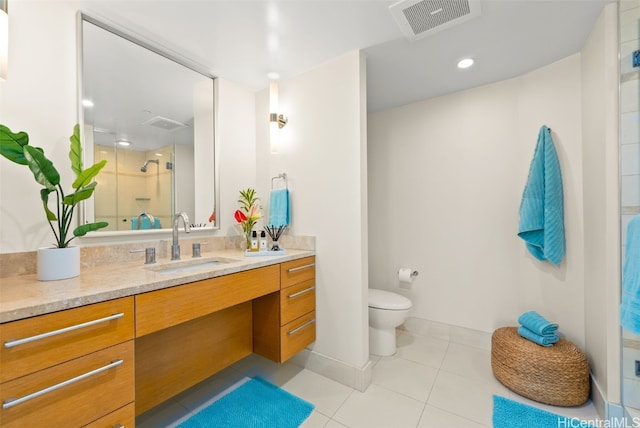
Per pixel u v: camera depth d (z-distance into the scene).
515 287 2.09
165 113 1.73
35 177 1.06
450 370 1.91
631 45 1.30
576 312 1.77
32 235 1.23
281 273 1.68
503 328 1.94
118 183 1.53
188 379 1.60
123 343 0.99
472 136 2.26
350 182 1.76
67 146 1.34
